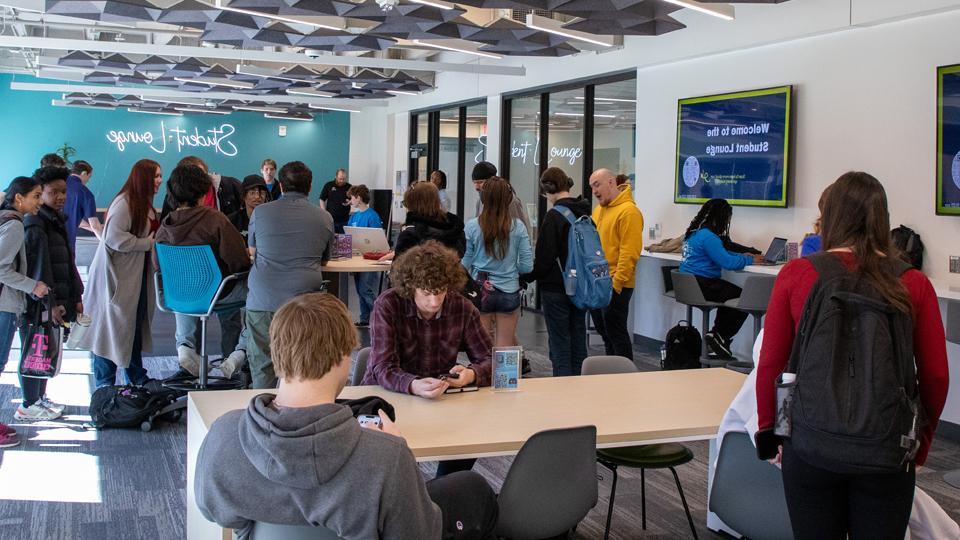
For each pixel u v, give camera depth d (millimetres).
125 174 18062
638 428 2912
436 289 3213
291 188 5176
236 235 5410
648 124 8734
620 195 6582
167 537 3752
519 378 3432
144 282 5715
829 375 2248
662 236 8555
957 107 5637
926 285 2361
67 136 17578
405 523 1870
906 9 5914
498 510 2643
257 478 1874
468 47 9422
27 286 4992
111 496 4219
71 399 6004
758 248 7414
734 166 7531
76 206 8500
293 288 5086
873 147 6328
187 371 5906
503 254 5562
